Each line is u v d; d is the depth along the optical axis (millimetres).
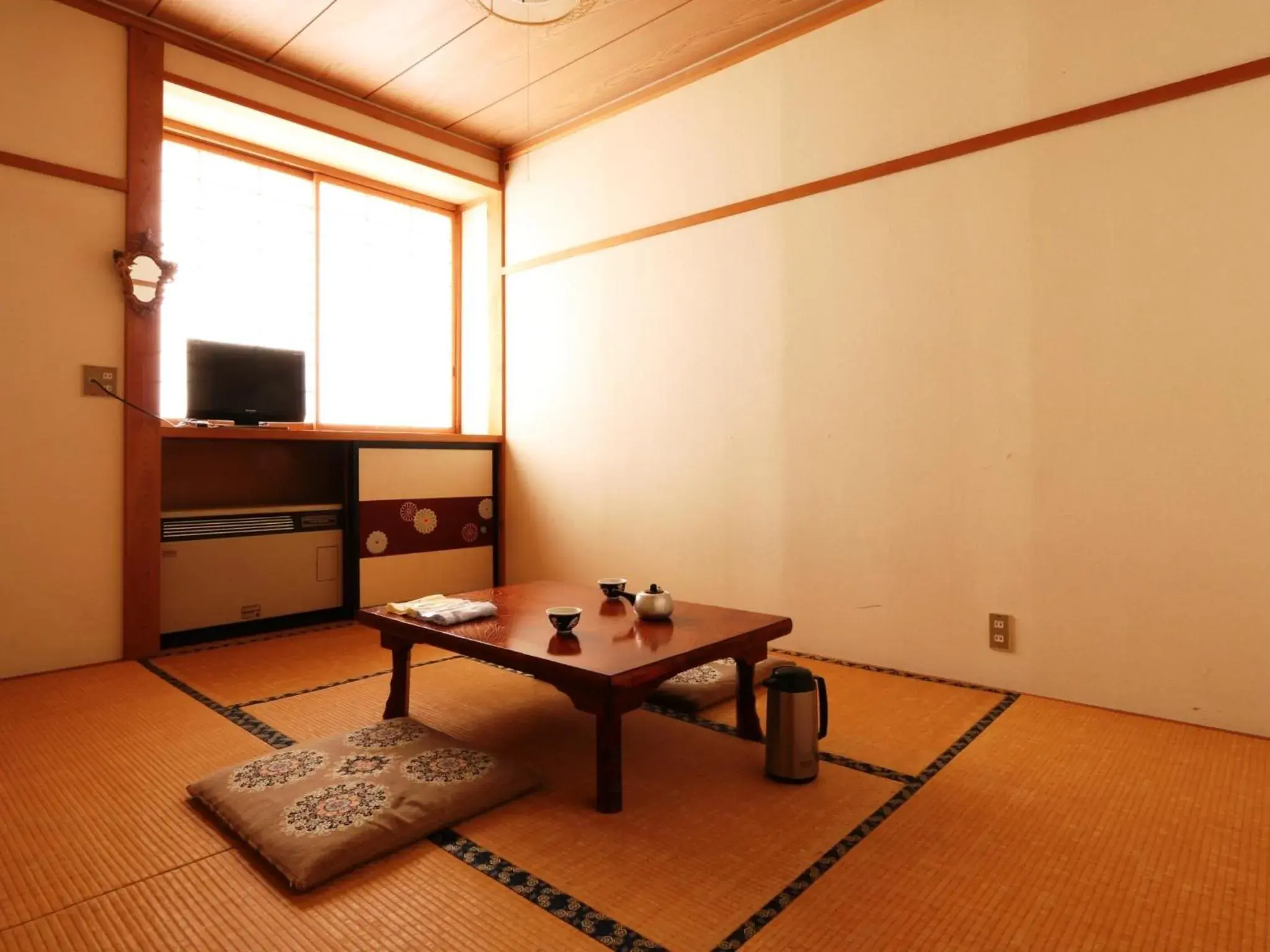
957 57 2900
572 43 3518
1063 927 1382
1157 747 2234
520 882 1531
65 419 3084
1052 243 2680
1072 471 2648
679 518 3822
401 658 2414
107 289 3182
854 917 1410
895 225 3055
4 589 2951
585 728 2432
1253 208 2309
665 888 1512
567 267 4367
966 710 2580
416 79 3857
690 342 3762
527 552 4660
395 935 1366
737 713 2354
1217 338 2371
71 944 1334
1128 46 2529
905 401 3039
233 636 3707
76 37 3105
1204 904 1452
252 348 3869
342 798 1769
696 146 3732
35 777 2027
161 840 1695
